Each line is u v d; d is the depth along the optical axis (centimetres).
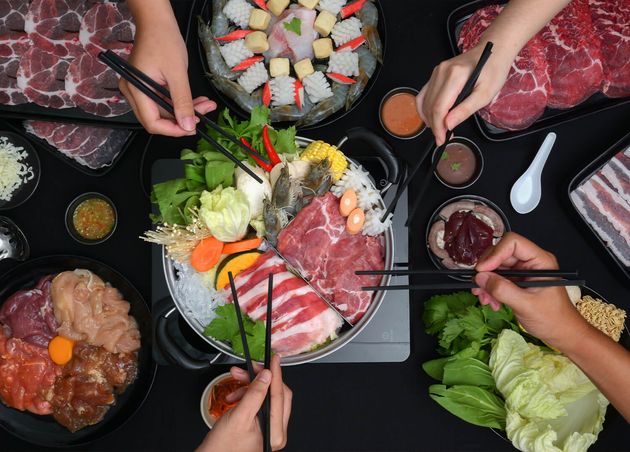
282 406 76
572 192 95
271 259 89
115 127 93
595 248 95
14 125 94
